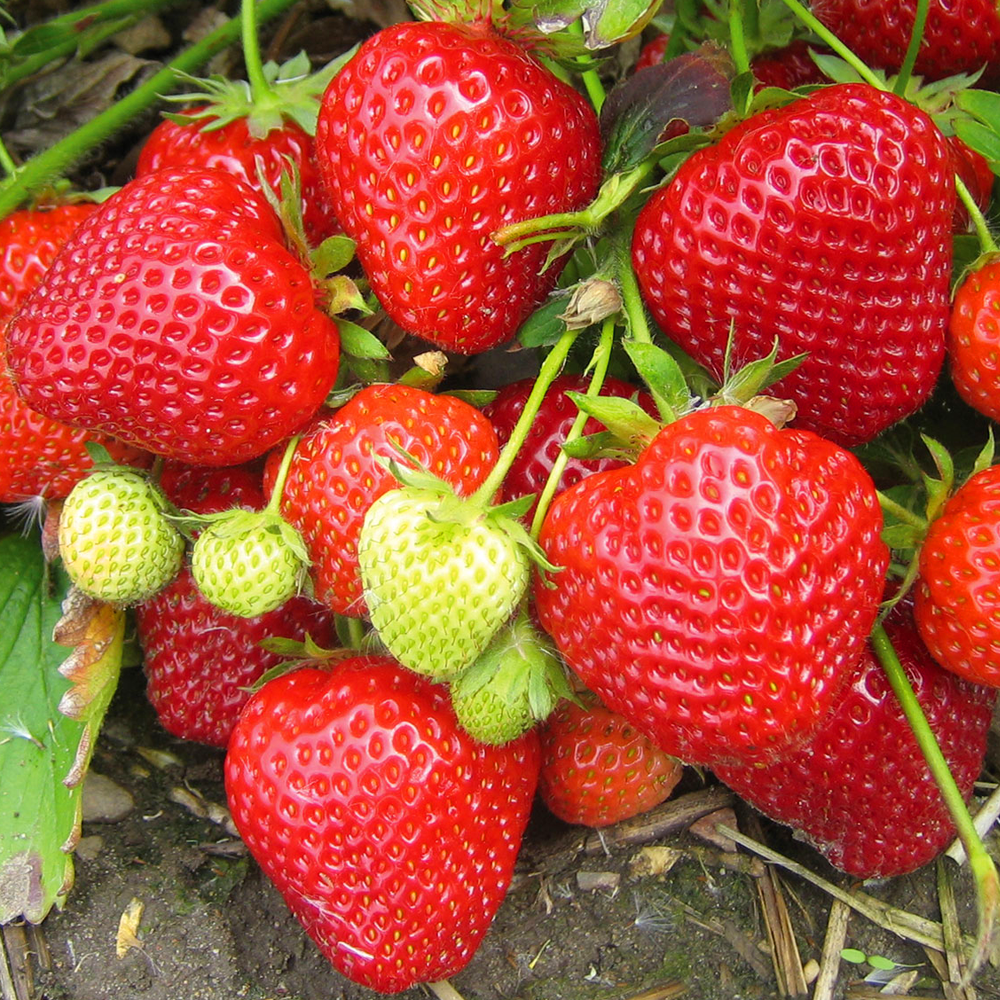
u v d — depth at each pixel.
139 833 0.19
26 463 0.19
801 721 0.14
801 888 0.19
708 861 0.19
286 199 0.16
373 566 0.14
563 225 0.16
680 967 0.18
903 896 0.19
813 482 0.14
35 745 0.19
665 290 0.16
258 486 0.19
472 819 0.17
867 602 0.15
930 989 0.18
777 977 0.18
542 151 0.15
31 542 0.21
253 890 0.19
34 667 0.20
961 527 0.16
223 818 0.20
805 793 0.18
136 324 0.15
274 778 0.17
